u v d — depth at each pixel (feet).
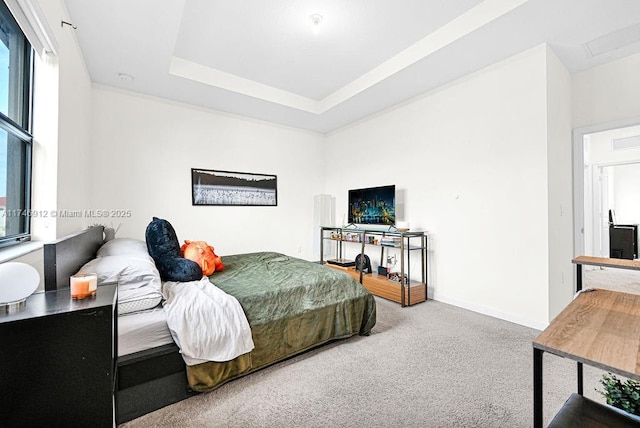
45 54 5.88
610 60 9.56
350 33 9.13
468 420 4.94
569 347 2.55
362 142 15.46
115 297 3.84
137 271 5.66
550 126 8.85
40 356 2.95
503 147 9.66
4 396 2.84
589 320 3.20
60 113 6.19
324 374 6.34
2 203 4.69
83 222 8.99
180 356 5.41
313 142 17.79
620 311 3.47
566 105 9.99
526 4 6.96
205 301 5.86
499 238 9.78
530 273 9.02
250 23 8.64
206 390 5.51
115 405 4.16
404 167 13.17
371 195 14.07
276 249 16.14
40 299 3.46
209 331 5.49
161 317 5.40
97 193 11.17
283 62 10.93
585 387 5.84
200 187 13.61
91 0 6.70
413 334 8.45
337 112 14.52
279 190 16.31
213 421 4.90
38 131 5.82
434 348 7.57
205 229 13.78
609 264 4.64
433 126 11.89
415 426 4.81
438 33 8.96
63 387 3.05
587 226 16.98
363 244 13.23
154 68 10.02
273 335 6.58
